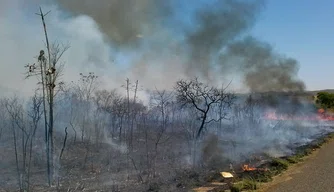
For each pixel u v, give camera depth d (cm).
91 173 1706
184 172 1720
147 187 1438
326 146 2656
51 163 1546
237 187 1366
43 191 1385
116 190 1396
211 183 1509
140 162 1928
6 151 2002
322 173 1666
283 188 1409
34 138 2073
